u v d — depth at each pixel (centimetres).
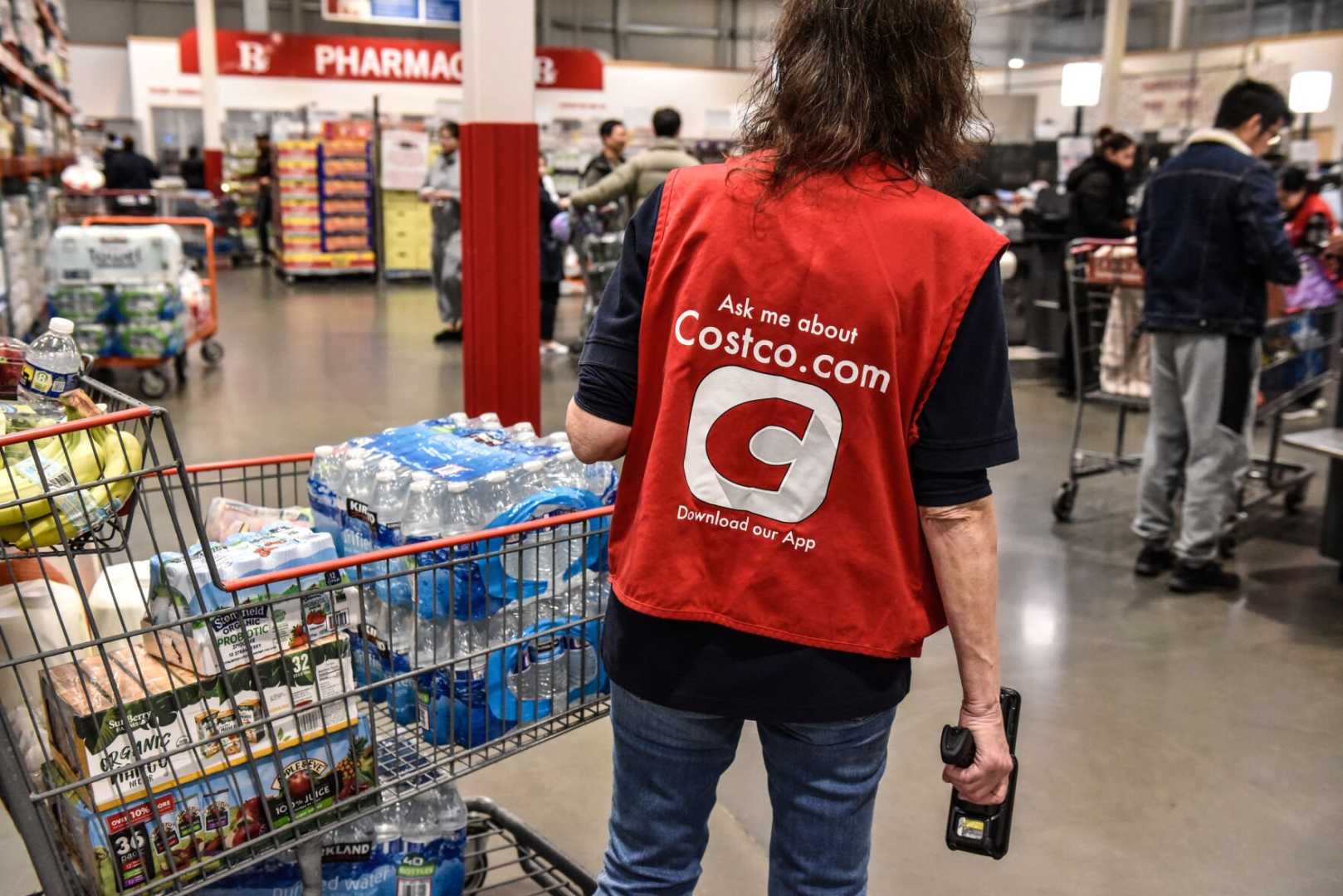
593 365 118
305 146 1253
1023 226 771
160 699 137
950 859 220
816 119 108
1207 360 348
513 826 213
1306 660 315
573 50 1802
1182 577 366
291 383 673
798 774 121
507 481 171
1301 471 465
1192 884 213
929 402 110
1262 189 330
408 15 1441
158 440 523
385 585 162
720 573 113
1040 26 1970
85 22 2064
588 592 172
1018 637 329
